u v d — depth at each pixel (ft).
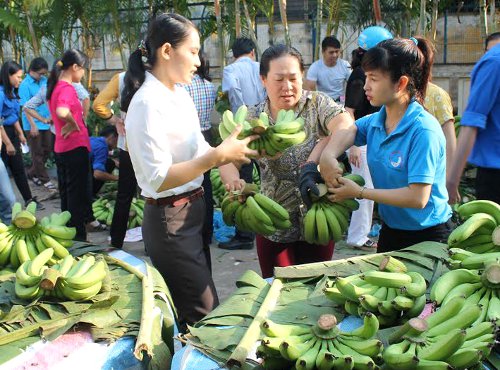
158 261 10.53
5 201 20.43
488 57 11.94
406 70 9.31
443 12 34.42
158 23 9.77
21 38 43.27
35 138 30.17
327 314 7.14
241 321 7.73
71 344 7.76
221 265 19.36
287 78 10.82
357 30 37.14
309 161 10.82
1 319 8.13
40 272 9.09
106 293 8.70
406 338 6.59
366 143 11.12
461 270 7.83
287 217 10.69
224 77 21.08
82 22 36.65
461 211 9.05
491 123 12.44
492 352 6.88
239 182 10.89
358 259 9.32
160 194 10.18
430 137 9.27
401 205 9.52
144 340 7.59
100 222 24.06
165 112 9.71
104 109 18.84
